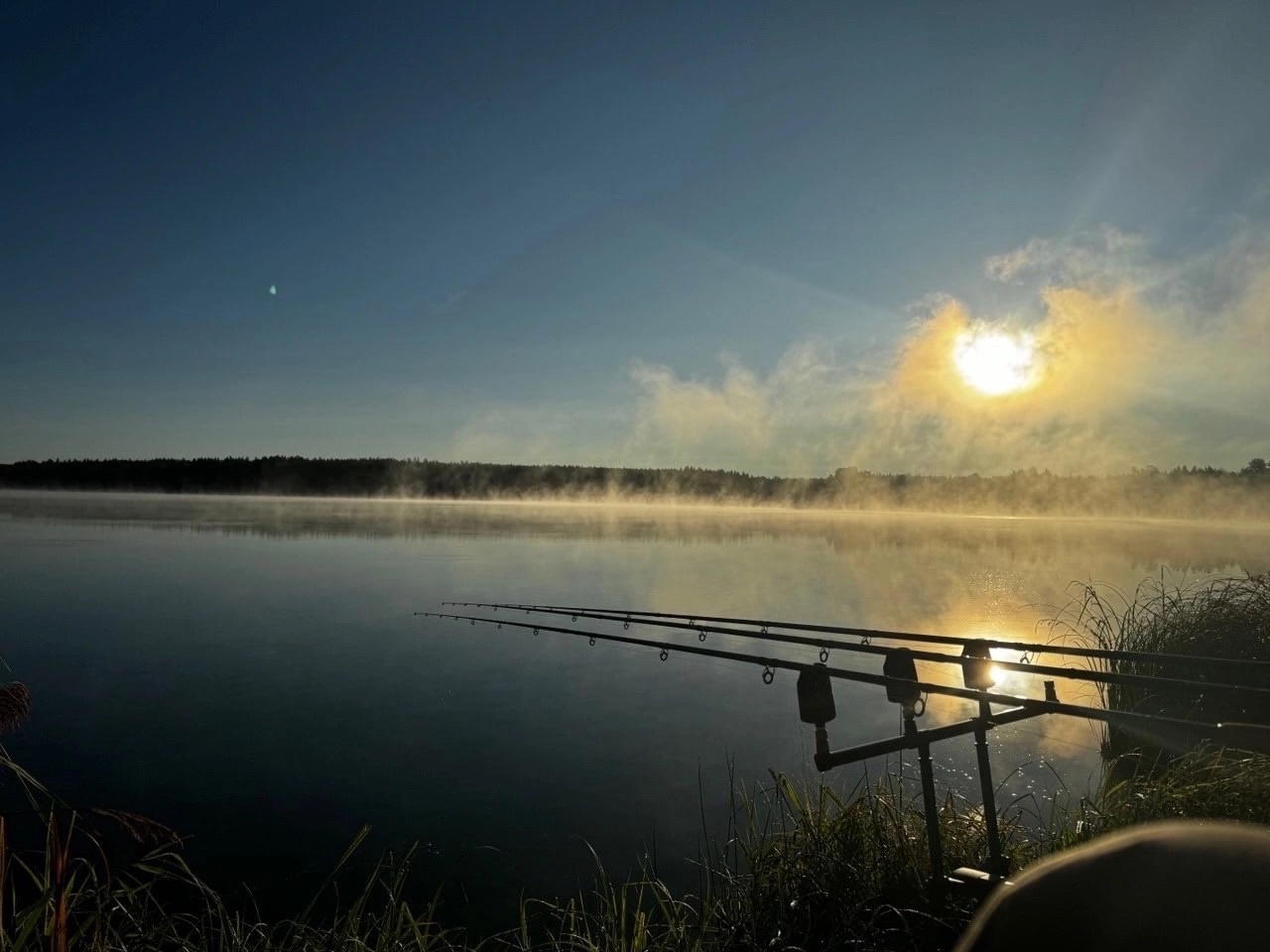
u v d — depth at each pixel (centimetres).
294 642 1670
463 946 498
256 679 1346
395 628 1839
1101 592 2216
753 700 1221
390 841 730
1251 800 470
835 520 9031
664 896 596
